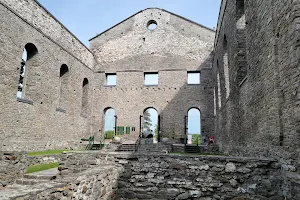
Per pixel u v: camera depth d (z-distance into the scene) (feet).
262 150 21.90
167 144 50.85
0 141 37.78
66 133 56.95
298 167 15.34
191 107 67.41
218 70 52.70
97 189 17.88
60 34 55.21
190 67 69.97
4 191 10.98
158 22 74.95
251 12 25.36
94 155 25.08
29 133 44.37
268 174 19.43
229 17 36.55
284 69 17.42
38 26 47.26
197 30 71.92
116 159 24.12
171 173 22.38
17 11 41.63
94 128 70.79
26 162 25.73
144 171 23.04
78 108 63.21
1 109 38.04
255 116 23.99
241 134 29.66
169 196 21.91
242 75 30.73
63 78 58.59
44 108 48.83
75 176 15.08
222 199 20.66
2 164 23.00
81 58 65.92
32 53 47.16
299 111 15.19
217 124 55.83
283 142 17.66
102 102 72.18
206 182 21.33
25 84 46.62
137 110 69.97
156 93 70.18
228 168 20.97
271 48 19.43
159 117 68.28
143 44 74.18
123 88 72.02
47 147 49.37
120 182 23.11
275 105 18.67
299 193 15.03
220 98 51.98
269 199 19.01
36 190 11.38
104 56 75.31
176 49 72.08
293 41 15.79
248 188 19.99
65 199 13.42
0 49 37.76
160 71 71.41
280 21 17.90
